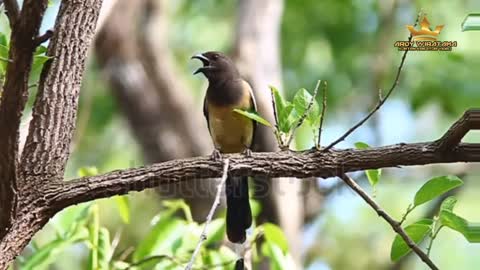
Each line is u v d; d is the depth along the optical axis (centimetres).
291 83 1658
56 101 607
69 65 614
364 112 1524
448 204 586
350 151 608
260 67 1321
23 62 505
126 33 1484
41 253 740
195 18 1741
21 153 610
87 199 596
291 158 614
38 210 585
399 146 599
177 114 1497
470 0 1507
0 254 566
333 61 1664
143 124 1484
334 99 1620
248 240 798
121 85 1474
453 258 1549
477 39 1447
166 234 785
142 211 1517
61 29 619
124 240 1517
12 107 517
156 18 1524
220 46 1702
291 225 1185
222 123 920
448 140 582
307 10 1686
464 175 1368
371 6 1675
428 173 1429
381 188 1594
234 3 1725
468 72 1466
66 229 763
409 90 1515
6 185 552
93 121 1709
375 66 1533
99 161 1722
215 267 757
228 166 603
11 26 498
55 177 598
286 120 619
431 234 584
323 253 1608
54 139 601
